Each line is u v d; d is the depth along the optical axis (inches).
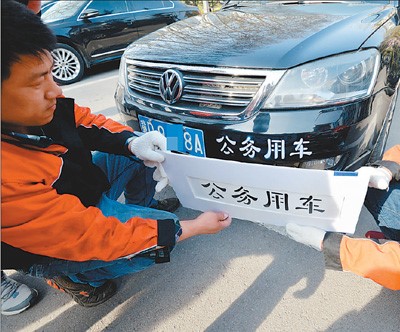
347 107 60.8
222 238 75.3
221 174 50.1
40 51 33.9
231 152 65.7
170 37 84.2
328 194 45.3
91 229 41.3
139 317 61.5
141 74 80.2
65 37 200.8
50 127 45.8
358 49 65.3
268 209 51.7
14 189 37.2
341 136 60.7
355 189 43.1
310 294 61.1
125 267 53.5
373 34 71.2
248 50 67.6
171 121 71.5
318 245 49.6
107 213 52.2
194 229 50.0
